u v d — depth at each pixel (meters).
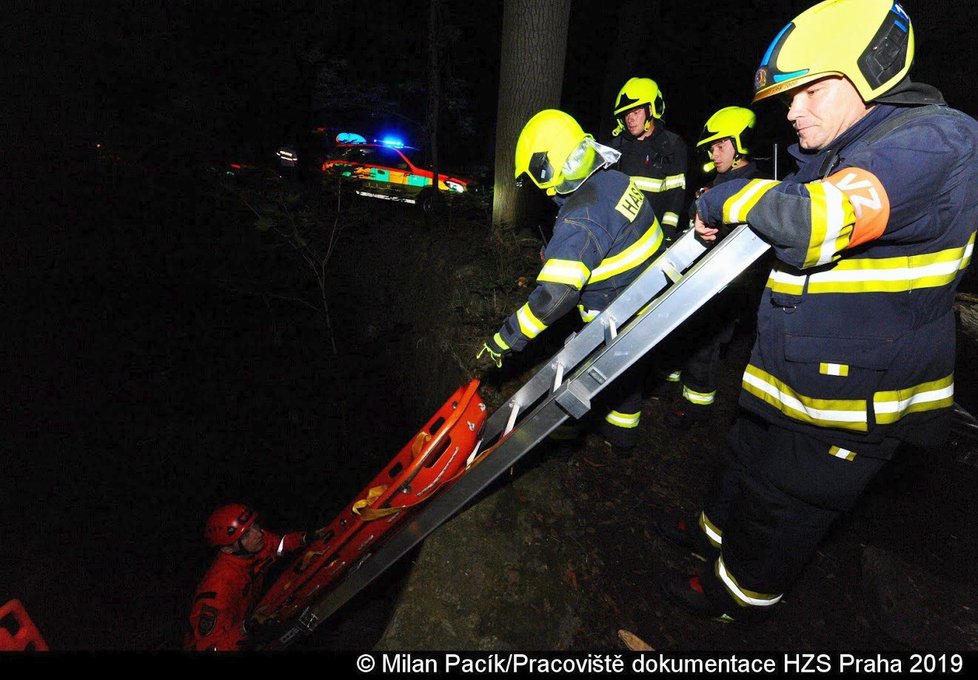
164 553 4.20
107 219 6.46
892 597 1.78
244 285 6.00
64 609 3.73
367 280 6.30
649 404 3.03
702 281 1.19
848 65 1.01
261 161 6.32
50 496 4.54
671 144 2.93
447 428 1.69
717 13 8.78
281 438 5.17
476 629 1.73
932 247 1.02
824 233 0.92
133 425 5.24
